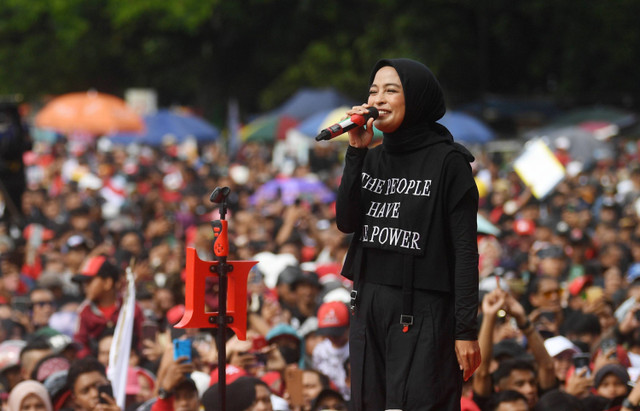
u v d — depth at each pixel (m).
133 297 15.90
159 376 14.48
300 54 103.31
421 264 9.84
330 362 18.53
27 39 114.19
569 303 22.44
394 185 10.03
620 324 19.25
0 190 36.88
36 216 36.62
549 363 15.16
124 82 112.88
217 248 10.70
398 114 9.85
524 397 14.50
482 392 14.85
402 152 10.05
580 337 19.06
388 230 9.96
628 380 15.76
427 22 88.81
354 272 10.20
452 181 9.84
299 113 72.31
